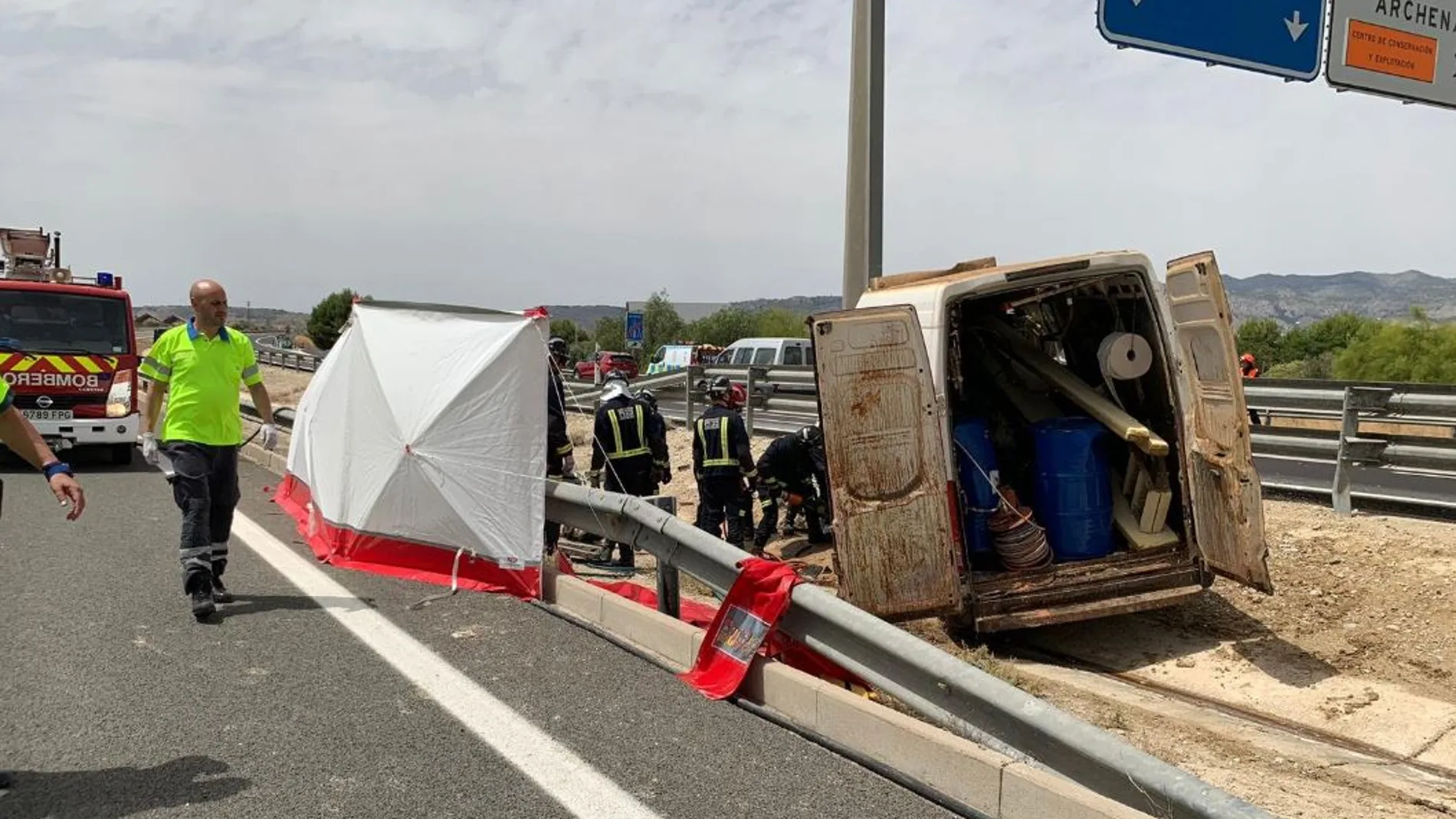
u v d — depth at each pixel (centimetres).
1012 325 821
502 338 682
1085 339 778
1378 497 816
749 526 905
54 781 395
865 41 889
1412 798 444
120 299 1379
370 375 744
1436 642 606
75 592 671
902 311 631
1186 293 666
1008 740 405
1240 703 593
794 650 526
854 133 900
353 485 750
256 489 1125
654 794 394
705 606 694
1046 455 699
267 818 368
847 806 388
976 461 686
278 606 642
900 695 448
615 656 558
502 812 376
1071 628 729
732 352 2662
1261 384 909
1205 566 675
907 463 630
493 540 674
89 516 971
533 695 496
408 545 723
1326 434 872
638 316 3391
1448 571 667
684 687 512
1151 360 701
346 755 423
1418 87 1251
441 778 404
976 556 698
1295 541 764
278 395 2588
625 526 641
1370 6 1212
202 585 607
